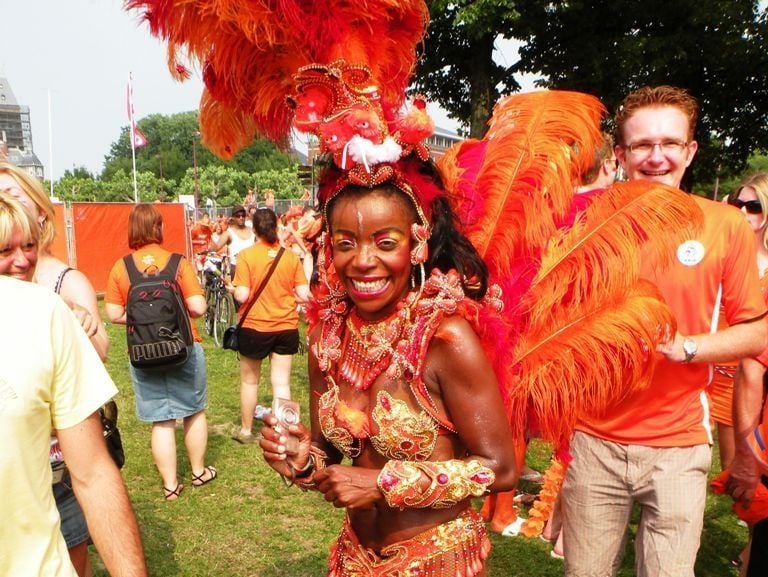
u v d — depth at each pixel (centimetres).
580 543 241
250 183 6600
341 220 161
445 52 1413
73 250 1440
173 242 1722
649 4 1359
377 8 164
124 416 636
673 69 1410
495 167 204
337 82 157
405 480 158
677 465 223
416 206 161
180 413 443
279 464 183
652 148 237
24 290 155
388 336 166
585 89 1404
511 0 1188
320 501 446
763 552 248
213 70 179
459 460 164
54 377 153
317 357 180
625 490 232
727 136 1627
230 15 156
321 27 164
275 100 177
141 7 165
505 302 197
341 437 174
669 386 223
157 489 465
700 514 224
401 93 178
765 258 330
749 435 246
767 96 1489
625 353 193
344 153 155
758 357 239
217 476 484
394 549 174
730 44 1369
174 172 9350
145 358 407
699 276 221
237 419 616
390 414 165
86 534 238
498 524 389
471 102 1434
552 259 202
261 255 514
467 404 162
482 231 198
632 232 200
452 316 162
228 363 842
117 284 416
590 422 234
